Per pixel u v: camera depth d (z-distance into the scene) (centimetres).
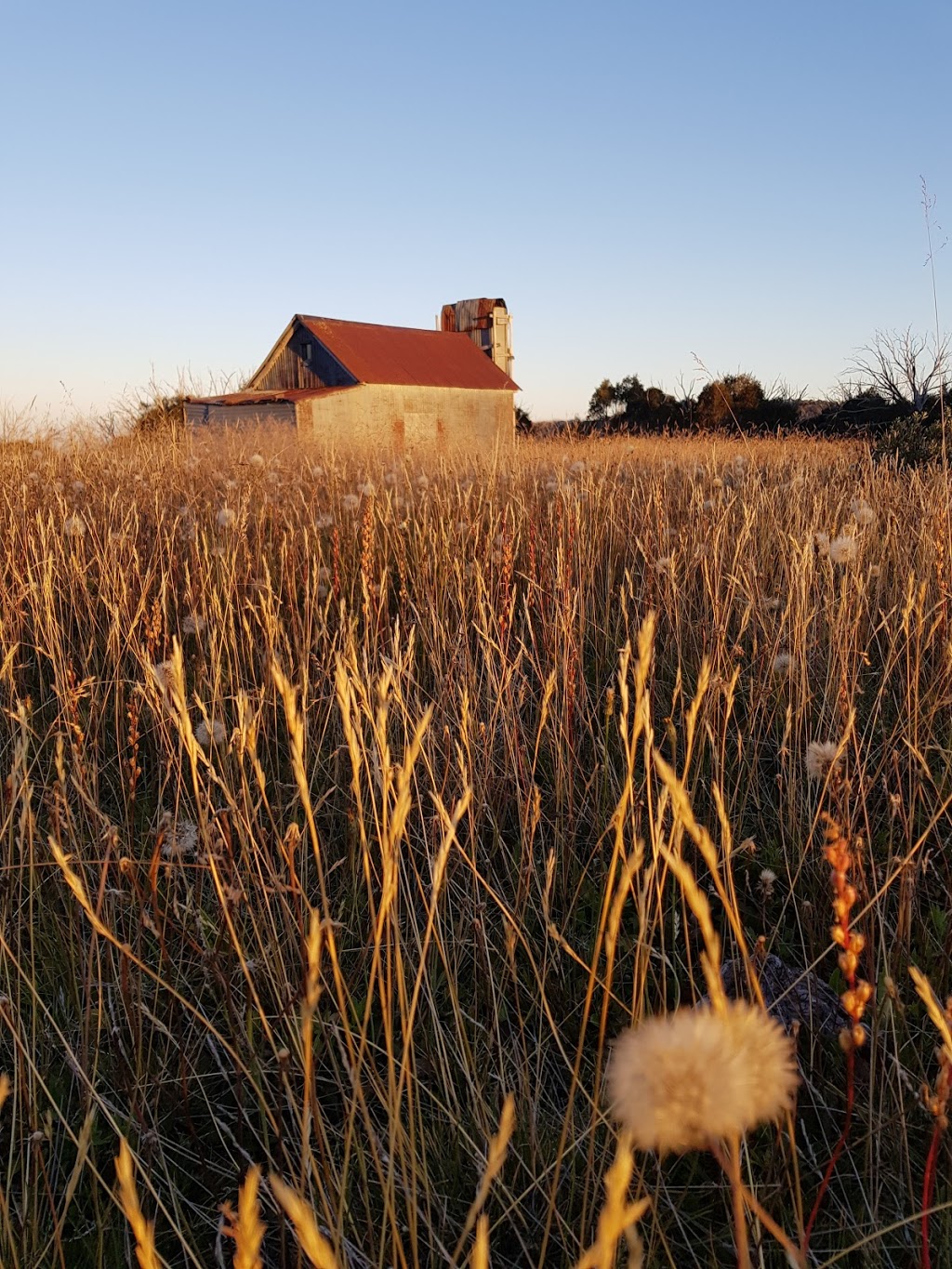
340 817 312
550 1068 229
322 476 796
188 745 203
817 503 535
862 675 393
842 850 111
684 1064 69
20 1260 176
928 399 1368
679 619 409
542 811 321
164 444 1040
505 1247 189
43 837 279
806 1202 188
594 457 1005
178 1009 243
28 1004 246
